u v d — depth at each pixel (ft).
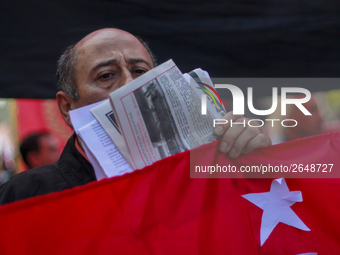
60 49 5.69
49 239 2.48
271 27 5.80
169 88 3.03
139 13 5.74
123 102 2.88
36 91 5.76
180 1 5.76
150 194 2.73
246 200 2.92
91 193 2.63
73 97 3.90
